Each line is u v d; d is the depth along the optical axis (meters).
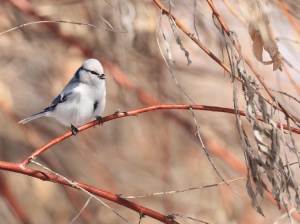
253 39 4.97
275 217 9.33
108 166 12.80
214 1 7.69
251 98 4.77
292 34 5.94
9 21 10.12
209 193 10.54
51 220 11.91
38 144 11.95
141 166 12.79
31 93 11.83
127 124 12.67
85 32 10.14
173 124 11.34
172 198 11.17
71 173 12.86
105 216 12.45
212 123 10.84
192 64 10.61
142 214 5.07
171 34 9.27
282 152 9.62
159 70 10.28
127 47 8.80
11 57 10.70
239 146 10.50
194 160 11.48
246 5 4.96
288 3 6.27
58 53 10.70
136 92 10.04
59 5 9.80
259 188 4.69
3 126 12.17
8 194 10.40
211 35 8.40
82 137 12.46
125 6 6.93
